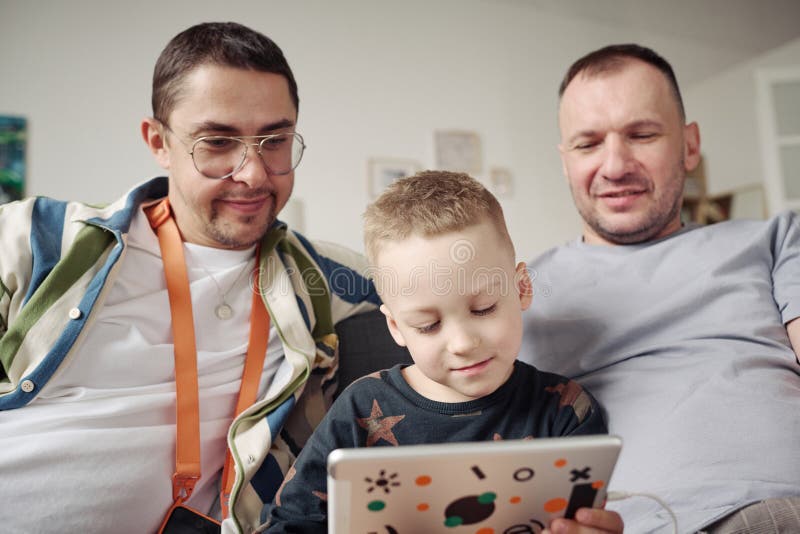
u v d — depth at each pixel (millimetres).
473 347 792
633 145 1166
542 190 4281
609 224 1184
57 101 3191
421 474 582
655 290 1111
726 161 4539
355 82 3928
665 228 1203
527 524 655
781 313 1067
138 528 956
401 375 925
